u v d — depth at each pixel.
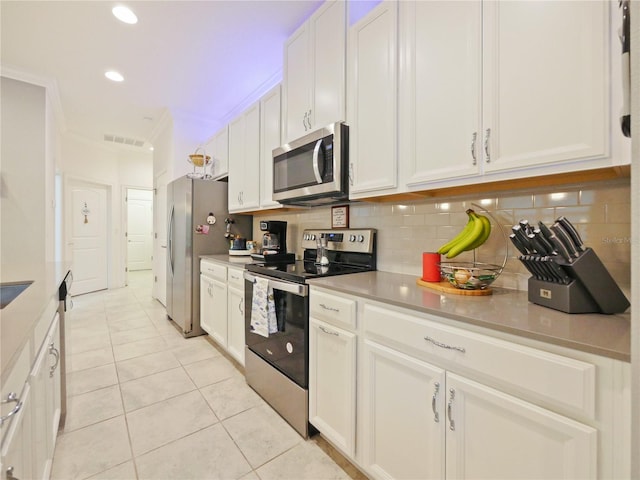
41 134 2.93
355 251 1.99
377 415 1.21
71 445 1.48
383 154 1.50
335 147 1.70
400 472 1.12
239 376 2.21
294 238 2.75
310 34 1.95
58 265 2.04
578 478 0.70
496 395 0.83
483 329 0.87
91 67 2.74
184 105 3.57
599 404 0.68
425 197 1.64
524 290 1.30
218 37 2.32
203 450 1.47
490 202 1.41
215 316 2.67
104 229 5.27
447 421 0.96
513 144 1.05
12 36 2.30
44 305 0.97
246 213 3.20
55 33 2.26
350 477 1.33
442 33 1.25
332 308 1.39
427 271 1.44
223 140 3.23
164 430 1.61
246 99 3.41
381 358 1.19
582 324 0.83
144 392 1.98
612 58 0.85
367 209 2.01
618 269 1.06
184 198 3.05
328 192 1.76
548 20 0.96
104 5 1.98
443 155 1.26
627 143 0.83
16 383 0.74
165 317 3.64
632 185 0.60
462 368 0.92
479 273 1.28
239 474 1.33
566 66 0.93
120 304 4.23
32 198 2.89
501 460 0.84
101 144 5.01
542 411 0.75
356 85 1.64
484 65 1.12
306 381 1.57
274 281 1.76
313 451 1.48
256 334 1.97
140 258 7.88
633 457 0.60
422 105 1.33
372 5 1.81
